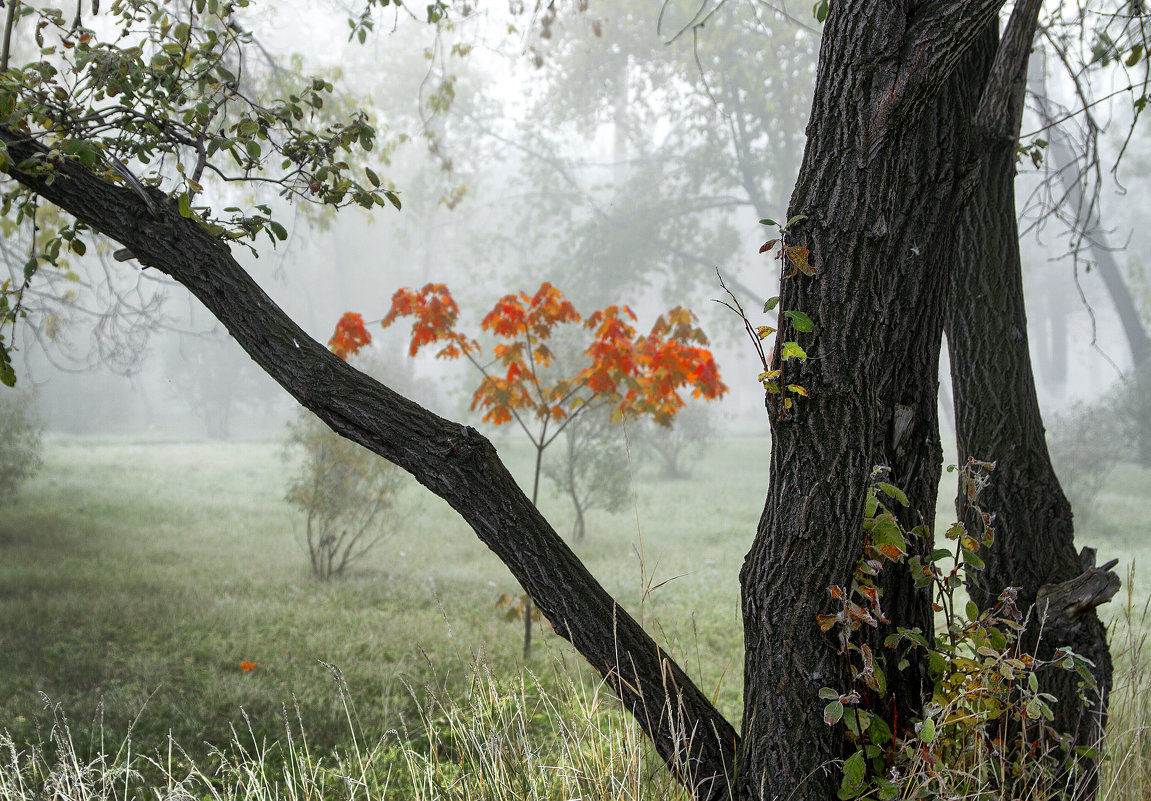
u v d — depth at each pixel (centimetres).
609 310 635
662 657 266
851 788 227
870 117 225
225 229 284
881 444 242
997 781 268
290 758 416
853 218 230
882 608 250
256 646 621
